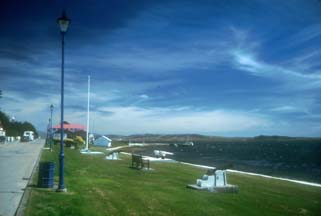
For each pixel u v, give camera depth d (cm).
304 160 6988
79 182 1806
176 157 6862
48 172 1541
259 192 1923
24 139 8019
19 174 1927
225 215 1289
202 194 1678
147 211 1259
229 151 11869
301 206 1587
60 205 1216
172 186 1888
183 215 1239
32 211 1109
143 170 2723
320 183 2881
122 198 1457
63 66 1555
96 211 1199
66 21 1521
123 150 7194
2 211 1097
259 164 5681
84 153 4559
